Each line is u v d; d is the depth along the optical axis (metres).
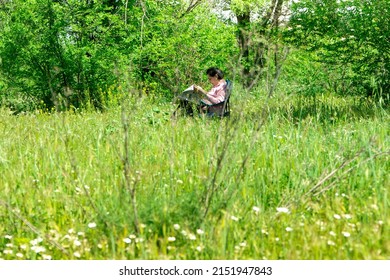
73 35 15.91
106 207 4.67
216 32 17.14
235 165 5.37
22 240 4.11
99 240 4.15
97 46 15.66
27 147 6.88
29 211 4.58
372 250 3.81
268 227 4.31
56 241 4.14
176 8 18.17
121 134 6.85
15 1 15.66
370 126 7.46
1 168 6.01
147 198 4.57
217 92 10.52
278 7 12.69
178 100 10.36
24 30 15.06
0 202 4.25
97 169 5.76
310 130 7.21
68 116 11.04
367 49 11.66
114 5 17.62
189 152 6.43
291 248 3.81
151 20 17.09
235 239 4.07
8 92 15.41
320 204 4.89
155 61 16.81
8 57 15.07
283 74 12.52
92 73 15.33
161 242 4.01
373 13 11.02
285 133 7.53
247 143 6.00
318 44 12.02
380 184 5.08
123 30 16.48
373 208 4.50
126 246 4.10
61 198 4.86
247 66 12.59
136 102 6.45
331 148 6.28
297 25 11.81
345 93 12.12
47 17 15.30
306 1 11.63
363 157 5.70
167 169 5.74
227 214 4.13
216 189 4.52
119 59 15.25
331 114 10.23
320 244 3.89
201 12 18.06
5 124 9.59
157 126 8.38
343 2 11.38
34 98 15.49
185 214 4.34
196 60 16.28
